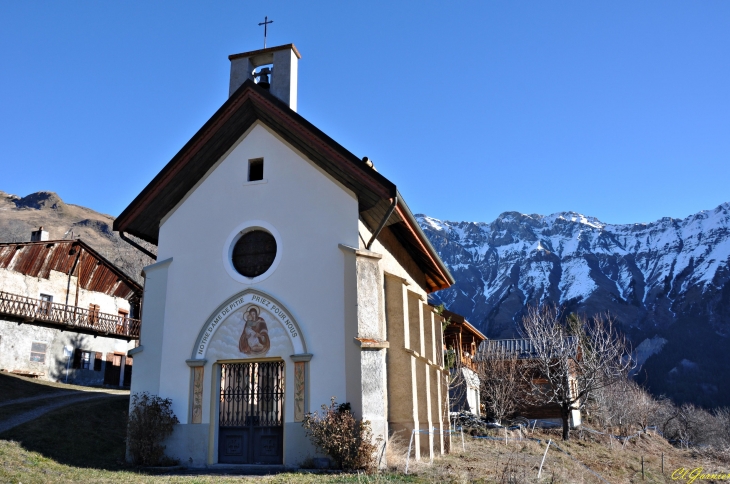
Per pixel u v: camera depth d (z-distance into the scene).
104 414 21.95
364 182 16.78
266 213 17.80
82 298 39.22
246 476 14.25
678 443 50.12
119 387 40.69
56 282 37.22
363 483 13.29
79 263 38.78
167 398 17.12
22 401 23.72
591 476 22.64
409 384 18.02
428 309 21.73
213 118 18.14
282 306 16.83
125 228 18.83
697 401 133.88
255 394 17.08
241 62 20.28
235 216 18.05
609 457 29.30
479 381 40.88
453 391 35.34
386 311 18.75
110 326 38.69
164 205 19.08
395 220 18.61
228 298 17.41
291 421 16.03
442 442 20.05
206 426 16.69
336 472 14.74
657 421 57.78
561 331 37.16
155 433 16.56
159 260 18.41
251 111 18.45
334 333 16.30
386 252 20.16
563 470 21.05
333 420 15.23
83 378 37.50
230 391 17.22
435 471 15.66
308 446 15.74
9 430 17.17
